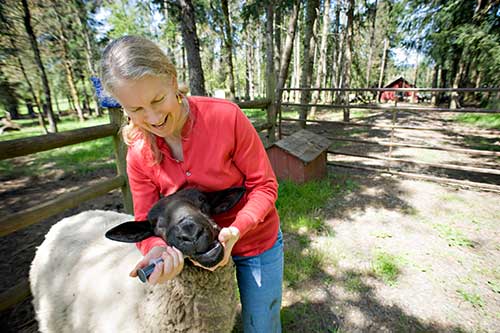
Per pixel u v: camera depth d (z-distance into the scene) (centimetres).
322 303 278
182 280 131
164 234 120
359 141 641
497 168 644
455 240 370
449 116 1512
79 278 178
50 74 2170
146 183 147
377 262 331
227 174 137
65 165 798
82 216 234
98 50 2127
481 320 256
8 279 319
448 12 825
